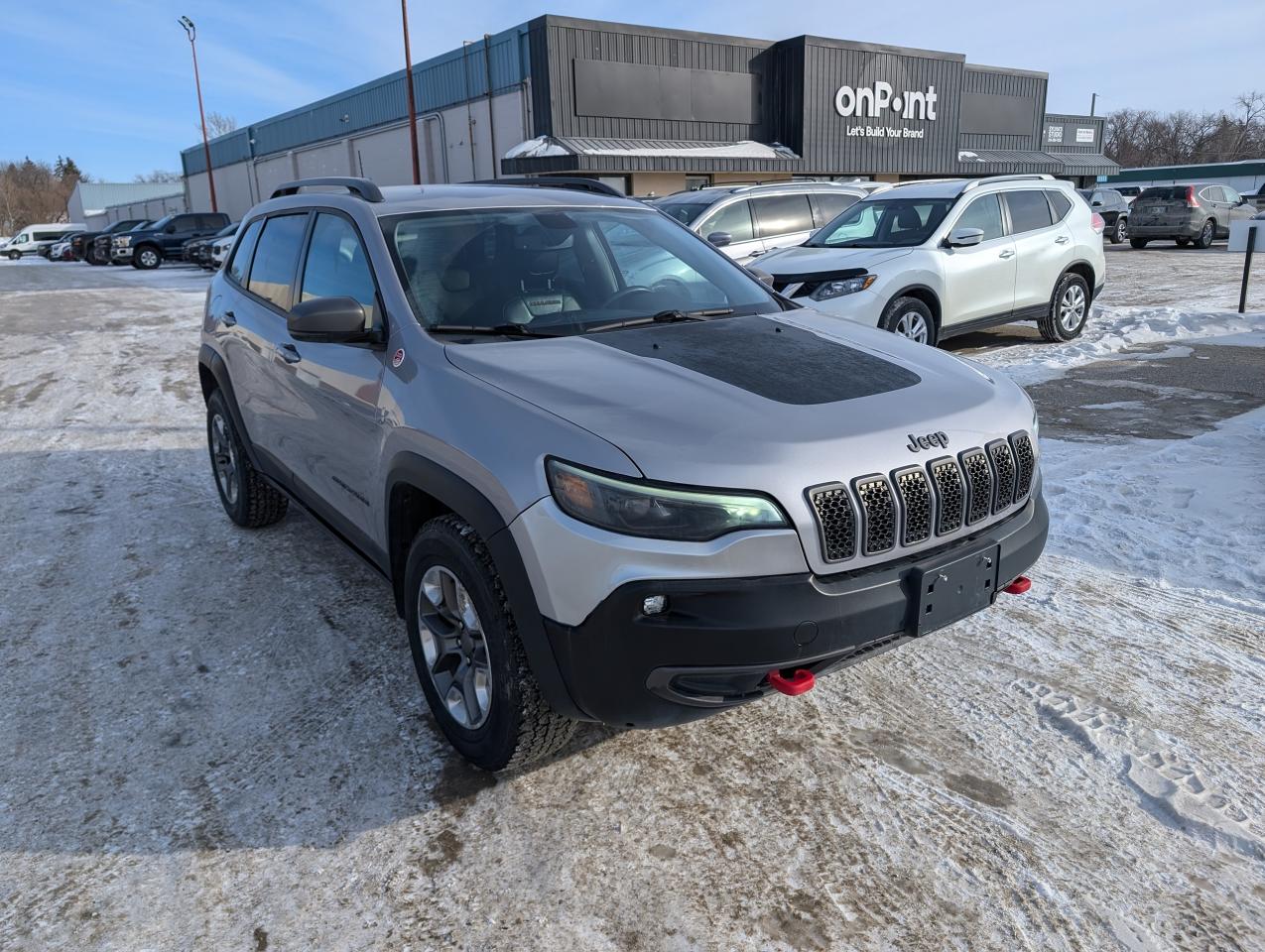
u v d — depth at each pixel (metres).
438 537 2.56
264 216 4.38
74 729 2.98
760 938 2.09
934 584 2.36
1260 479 4.89
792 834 2.43
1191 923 2.11
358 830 2.48
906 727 2.91
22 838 2.46
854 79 28.38
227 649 3.51
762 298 3.62
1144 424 6.13
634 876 2.30
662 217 3.94
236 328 4.25
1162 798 2.52
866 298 7.66
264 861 2.37
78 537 4.77
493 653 2.45
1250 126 74.81
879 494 2.29
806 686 2.22
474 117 28.08
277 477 4.09
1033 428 2.79
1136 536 4.30
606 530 2.14
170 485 5.70
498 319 3.02
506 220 3.44
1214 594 3.72
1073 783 2.61
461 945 2.09
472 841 2.43
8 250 59.22
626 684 2.19
